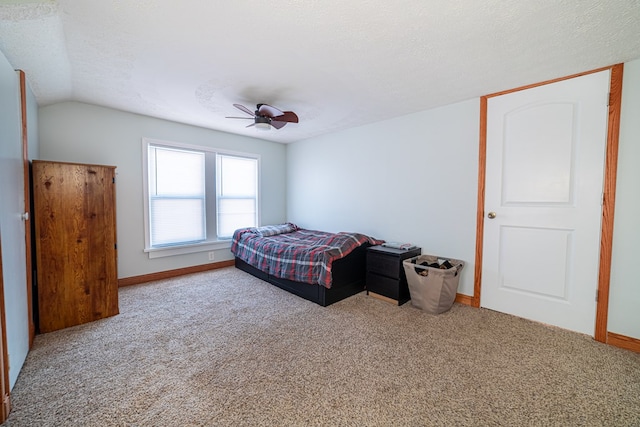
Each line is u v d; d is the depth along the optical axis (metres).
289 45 1.78
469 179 2.73
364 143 3.71
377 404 1.42
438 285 2.47
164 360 1.80
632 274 1.94
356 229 3.87
